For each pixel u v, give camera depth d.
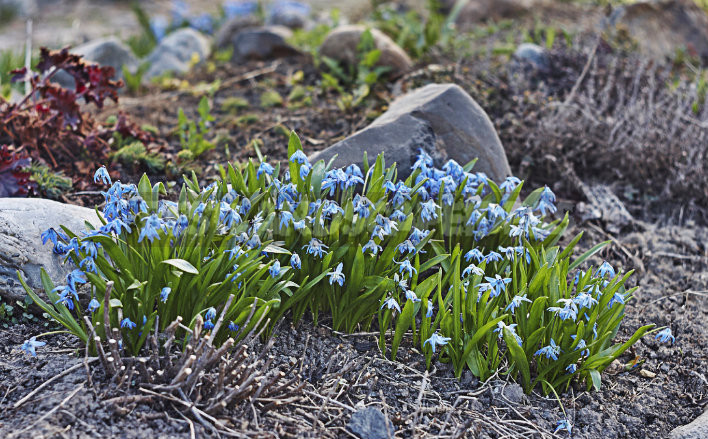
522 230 1.56
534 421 1.49
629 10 2.66
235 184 1.57
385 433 1.44
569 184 1.97
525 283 1.52
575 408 1.52
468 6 3.01
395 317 1.62
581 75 2.09
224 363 1.40
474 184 1.67
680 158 2.02
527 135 2.03
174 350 1.48
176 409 1.41
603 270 1.54
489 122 1.82
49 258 1.56
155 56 2.54
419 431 1.45
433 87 1.85
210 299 1.47
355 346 1.57
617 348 1.53
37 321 1.55
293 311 1.57
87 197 1.78
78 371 1.45
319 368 1.52
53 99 1.84
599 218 1.92
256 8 3.11
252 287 1.50
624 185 2.02
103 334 1.46
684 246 1.88
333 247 1.54
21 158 1.76
